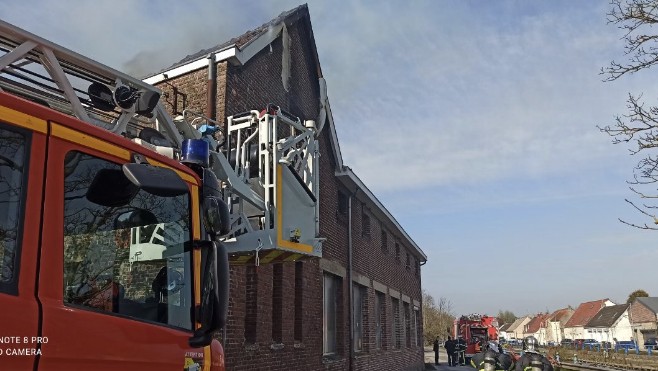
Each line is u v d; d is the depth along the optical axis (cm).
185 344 320
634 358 3997
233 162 714
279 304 1104
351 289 1541
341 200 1593
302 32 1350
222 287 313
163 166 327
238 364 912
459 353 3219
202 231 350
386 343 1944
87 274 278
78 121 285
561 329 10644
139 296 304
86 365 266
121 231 300
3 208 248
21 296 245
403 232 2255
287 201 679
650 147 755
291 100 1245
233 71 990
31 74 443
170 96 990
